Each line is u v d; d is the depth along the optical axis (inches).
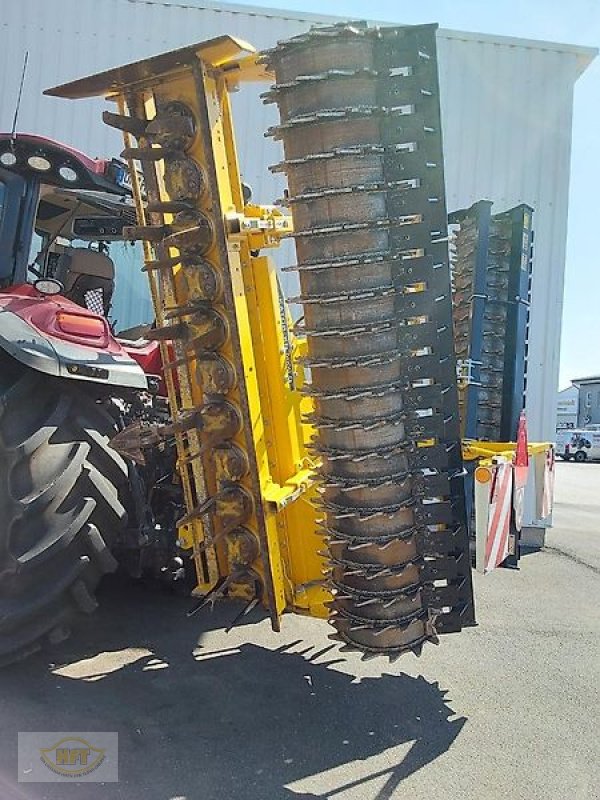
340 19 231.0
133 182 110.3
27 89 231.9
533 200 239.9
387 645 96.7
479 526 108.6
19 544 100.7
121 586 158.9
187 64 95.7
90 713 101.2
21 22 231.6
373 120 89.7
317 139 90.1
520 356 158.9
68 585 106.3
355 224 89.9
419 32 88.7
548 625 152.5
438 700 112.7
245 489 103.0
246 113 236.4
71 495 106.4
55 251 156.9
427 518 95.9
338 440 94.5
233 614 145.6
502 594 175.5
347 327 91.7
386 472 93.6
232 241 99.2
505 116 238.2
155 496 134.0
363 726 102.7
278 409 107.7
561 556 219.3
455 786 88.7
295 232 93.7
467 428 148.1
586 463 967.0
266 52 92.4
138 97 104.5
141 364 140.0
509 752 97.6
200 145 98.0
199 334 100.9
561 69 238.5
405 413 94.4
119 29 232.4
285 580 106.9
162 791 83.7
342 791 86.3
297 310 228.7
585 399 1508.4
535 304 241.1
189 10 231.9
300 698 110.4
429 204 92.3
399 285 92.4
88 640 129.1
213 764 90.4
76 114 234.8
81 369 104.8
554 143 239.6
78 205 145.9
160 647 127.5
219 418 101.9
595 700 115.3
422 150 90.6
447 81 236.2
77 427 109.7
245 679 116.1
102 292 154.1
